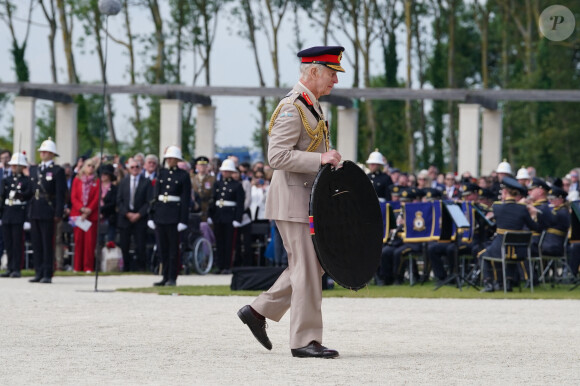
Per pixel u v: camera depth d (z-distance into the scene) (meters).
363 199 19.77
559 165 118.88
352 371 17.55
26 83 79.00
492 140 76.62
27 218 47.91
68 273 51.84
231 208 53.44
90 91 79.12
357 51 126.38
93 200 53.53
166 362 18.55
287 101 19.73
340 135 80.31
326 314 29.86
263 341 20.09
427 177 55.44
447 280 42.56
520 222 40.62
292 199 19.55
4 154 54.59
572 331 25.39
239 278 39.16
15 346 20.81
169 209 42.19
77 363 18.30
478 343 22.47
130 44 124.19
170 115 77.06
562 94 74.19
